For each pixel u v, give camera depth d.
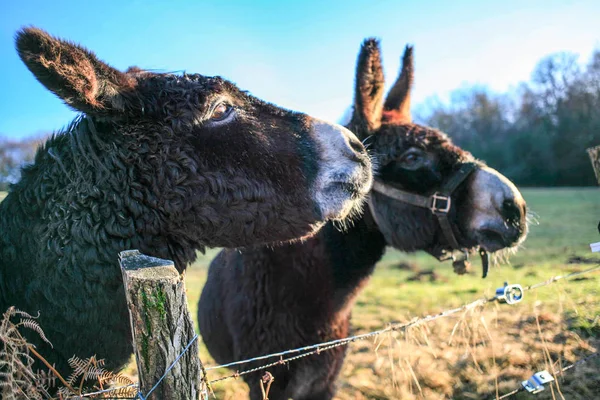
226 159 2.04
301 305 2.96
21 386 1.49
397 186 3.29
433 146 3.27
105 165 1.93
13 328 1.46
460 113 52.16
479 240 3.18
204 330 3.73
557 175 42.59
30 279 1.89
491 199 3.11
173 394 1.23
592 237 11.46
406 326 2.85
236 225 2.07
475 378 4.35
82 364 1.60
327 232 3.08
